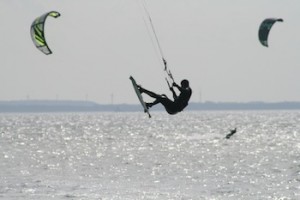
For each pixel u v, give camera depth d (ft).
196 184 464.65
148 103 247.09
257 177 511.40
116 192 416.67
